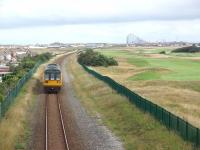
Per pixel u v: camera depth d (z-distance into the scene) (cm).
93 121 3638
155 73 8481
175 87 6056
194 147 2433
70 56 17425
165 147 2578
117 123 3522
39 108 4294
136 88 5859
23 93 5234
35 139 2930
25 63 9675
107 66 10944
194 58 14550
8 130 2984
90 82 6519
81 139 2950
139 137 2947
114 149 2683
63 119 3681
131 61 13300
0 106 3284
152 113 3381
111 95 4834
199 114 3759
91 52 12112
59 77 5503
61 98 5053
